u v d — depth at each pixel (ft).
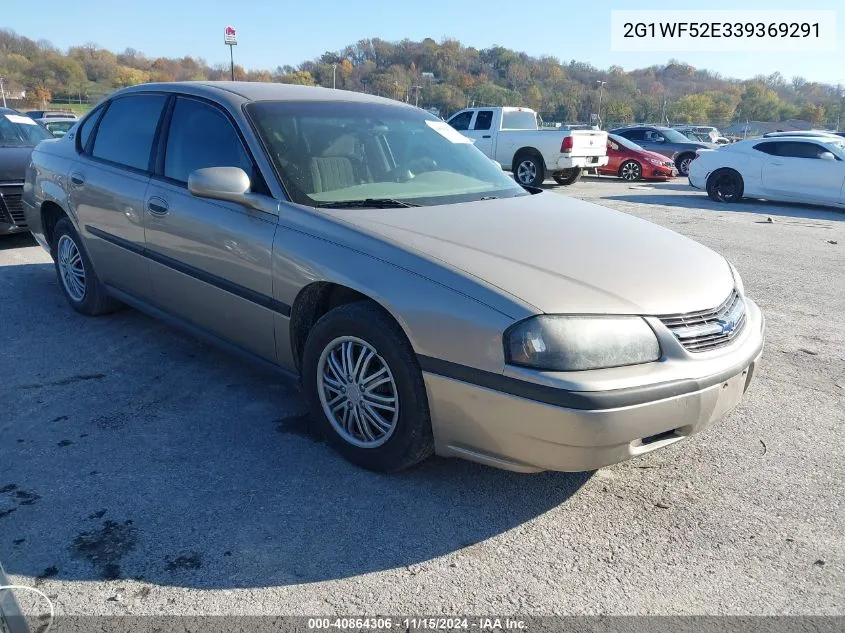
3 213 21.52
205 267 11.41
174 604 7.11
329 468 9.82
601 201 43.55
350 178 11.20
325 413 10.05
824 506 9.27
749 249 27.17
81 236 14.83
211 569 7.64
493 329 7.97
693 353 8.45
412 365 8.74
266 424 11.07
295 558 7.88
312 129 11.72
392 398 9.19
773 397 12.87
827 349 15.57
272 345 10.73
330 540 8.23
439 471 9.84
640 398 7.87
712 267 9.95
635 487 9.64
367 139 12.21
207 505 8.82
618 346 7.99
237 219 10.74
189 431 10.77
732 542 8.45
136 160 13.37
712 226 33.04
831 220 36.68
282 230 10.11
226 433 10.73
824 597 7.52
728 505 9.24
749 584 7.70
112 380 12.61
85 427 10.80
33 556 7.76
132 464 9.75
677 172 70.95
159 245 12.36
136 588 7.32
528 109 57.77
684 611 7.27
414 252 8.89
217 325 11.74
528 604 7.30
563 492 9.43
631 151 62.49
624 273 8.88
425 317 8.41
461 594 7.41
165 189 12.22
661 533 8.59
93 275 15.23
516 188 12.92
